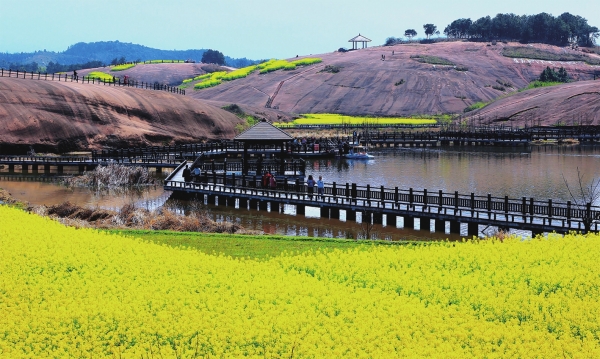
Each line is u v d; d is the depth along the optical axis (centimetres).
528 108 14200
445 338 1769
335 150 9081
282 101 17562
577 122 12862
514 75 19500
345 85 18288
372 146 11000
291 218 4519
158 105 10781
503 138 10944
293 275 2256
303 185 4950
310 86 18362
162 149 8194
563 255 2419
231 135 11569
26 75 10456
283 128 13000
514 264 2359
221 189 5125
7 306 1984
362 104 17150
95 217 4066
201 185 5256
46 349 1716
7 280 2153
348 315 1881
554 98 14250
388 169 7494
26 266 2295
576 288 2095
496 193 5544
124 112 10094
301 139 10225
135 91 10994
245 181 5272
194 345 1736
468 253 2486
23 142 8331
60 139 8681
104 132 9325
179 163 7144
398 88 17912
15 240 2602
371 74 18888
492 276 2222
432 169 7419
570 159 8300
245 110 13850
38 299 2020
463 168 7462
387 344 1700
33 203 4988
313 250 2894
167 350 1698
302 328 1792
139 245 2633
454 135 11206
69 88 9625
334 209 4450
